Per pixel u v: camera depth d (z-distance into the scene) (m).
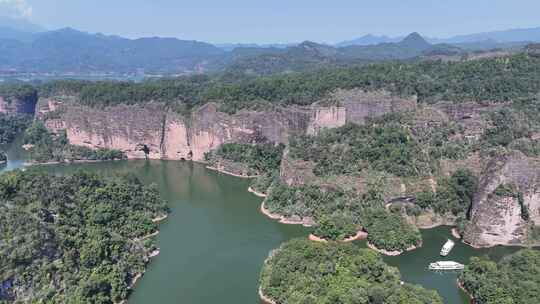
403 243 117.81
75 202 118.88
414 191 136.62
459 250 118.44
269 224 139.25
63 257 94.81
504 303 86.00
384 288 85.69
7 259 86.56
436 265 108.19
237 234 131.62
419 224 133.00
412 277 105.12
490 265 96.88
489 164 129.88
